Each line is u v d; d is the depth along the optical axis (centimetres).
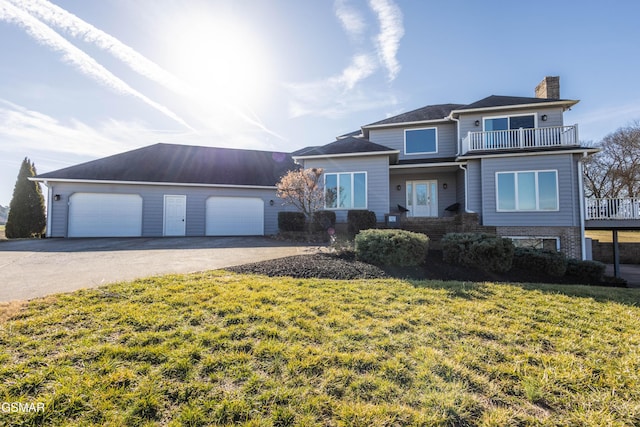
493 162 1308
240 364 293
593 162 2811
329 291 523
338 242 1001
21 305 406
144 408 235
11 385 253
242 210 1750
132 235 1591
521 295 544
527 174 1263
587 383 280
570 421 234
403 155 1688
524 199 1259
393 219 1265
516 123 1452
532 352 334
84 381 260
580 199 1220
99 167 1634
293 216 1405
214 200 1717
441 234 1242
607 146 2744
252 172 1877
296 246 1093
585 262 856
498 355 326
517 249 879
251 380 270
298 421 227
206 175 1755
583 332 391
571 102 1378
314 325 380
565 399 259
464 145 1463
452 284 605
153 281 532
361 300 483
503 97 1591
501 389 271
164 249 1022
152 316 383
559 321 425
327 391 260
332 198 1434
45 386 254
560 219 1216
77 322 365
